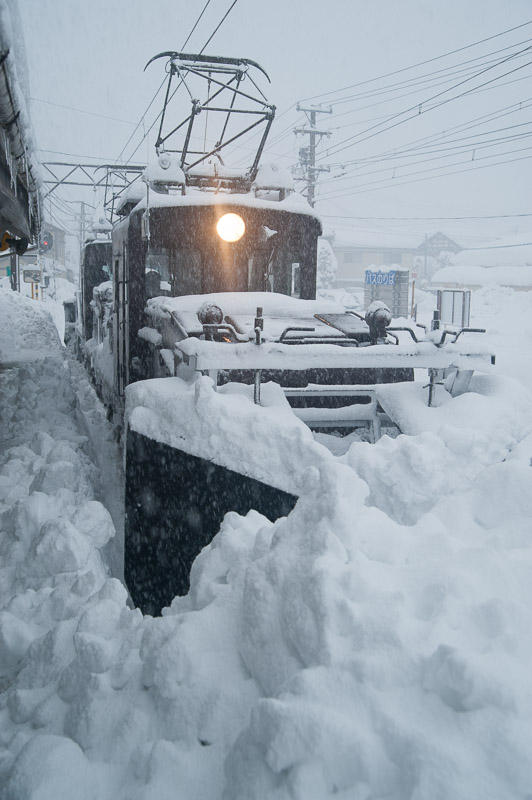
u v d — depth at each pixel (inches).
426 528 103.3
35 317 876.0
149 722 83.7
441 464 132.8
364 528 97.4
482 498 110.0
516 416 173.2
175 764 74.5
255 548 109.0
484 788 58.3
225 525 124.7
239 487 151.9
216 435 155.5
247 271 275.1
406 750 63.1
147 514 169.0
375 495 134.1
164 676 85.4
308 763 64.1
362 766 62.7
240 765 68.9
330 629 78.1
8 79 137.6
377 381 219.6
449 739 63.7
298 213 276.1
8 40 123.8
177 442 161.3
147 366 273.6
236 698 82.4
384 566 88.9
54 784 74.9
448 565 88.0
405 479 131.0
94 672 95.0
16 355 663.1
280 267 280.1
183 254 270.2
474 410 172.1
